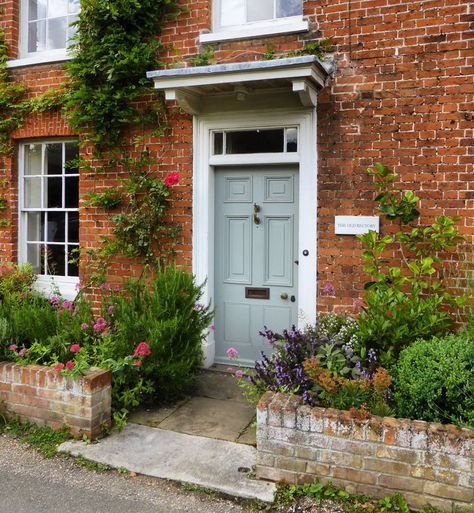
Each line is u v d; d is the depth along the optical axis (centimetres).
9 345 450
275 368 409
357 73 511
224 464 367
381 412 342
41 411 416
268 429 344
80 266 635
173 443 399
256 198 575
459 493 304
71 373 402
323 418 331
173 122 584
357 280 516
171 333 460
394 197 481
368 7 507
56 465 370
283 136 556
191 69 495
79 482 350
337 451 329
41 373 414
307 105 516
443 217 457
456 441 303
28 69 665
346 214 518
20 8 697
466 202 479
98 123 602
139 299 499
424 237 486
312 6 526
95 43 587
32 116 660
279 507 321
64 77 644
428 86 488
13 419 426
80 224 633
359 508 316
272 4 568
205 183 577
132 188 589
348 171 516
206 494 336
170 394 490
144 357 450
